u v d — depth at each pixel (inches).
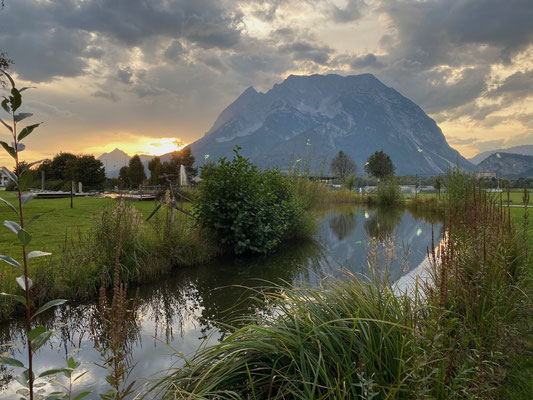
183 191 810.8
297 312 104.2
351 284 113.3
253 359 95.3
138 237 286.8
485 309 123.3
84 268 235.6
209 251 343.3
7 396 117.6
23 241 56.1
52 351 152.0
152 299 222.7
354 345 91.6
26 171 55.7
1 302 186.1
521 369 111.8
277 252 372.2
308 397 79.0
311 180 811.4
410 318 84.0
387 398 70.5
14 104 54.4
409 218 688.4
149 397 108.7
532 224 322.7
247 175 369.4
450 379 81.7
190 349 151.3
